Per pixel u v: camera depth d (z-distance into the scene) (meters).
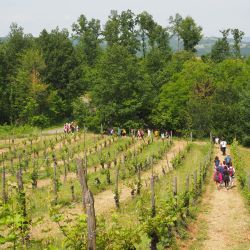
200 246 19.20
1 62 92.69
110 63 79.12
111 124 77.75
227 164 34.78
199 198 28.78
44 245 15.73
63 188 32.81
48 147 57.69
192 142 61.41
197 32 133.50
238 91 71.12
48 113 91.62
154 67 101.56
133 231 13.28
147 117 83.62
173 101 78.38
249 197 26.73
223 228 21.94
